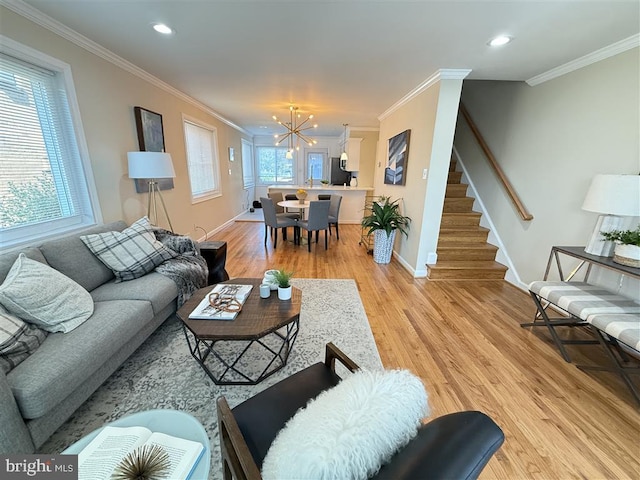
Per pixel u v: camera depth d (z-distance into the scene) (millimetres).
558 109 2680
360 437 547
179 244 2570
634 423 1464
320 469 509
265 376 1700
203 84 3477
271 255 4258
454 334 2250
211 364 1846
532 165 3008
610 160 2229
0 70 1772
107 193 2600
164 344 2037
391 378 711
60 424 1261
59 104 2162
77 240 2012
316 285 3160
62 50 2096
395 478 496
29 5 1787
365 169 7168
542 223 2887
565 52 2307
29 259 1563
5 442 1012
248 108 4887
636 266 1837
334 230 6023
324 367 1255
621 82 2129
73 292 1606
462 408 1545
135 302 1791
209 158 5281
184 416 1001
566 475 1208
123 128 2795
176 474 783
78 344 1360
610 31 1958
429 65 2691
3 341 1195
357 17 1864
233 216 6852
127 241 2176
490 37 2096
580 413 1521
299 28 2031
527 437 1379
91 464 810
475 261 3545
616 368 1694
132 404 1511
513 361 1938
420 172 3385
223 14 1863
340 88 3521
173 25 2023
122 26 2049
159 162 2752
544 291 2117
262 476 658
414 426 633
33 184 2010
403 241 3955
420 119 3387
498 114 3543
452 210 4059
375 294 2963
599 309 1791
